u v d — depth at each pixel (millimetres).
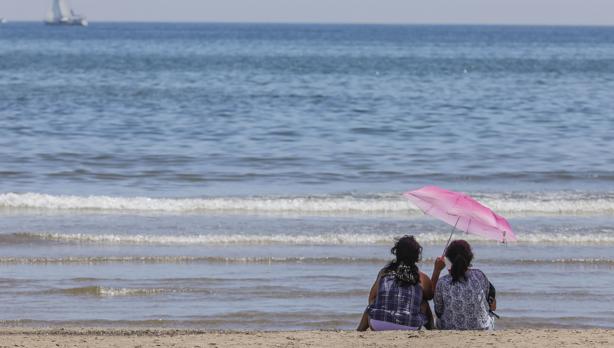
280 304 36250
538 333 26766
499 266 42750
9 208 54719
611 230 50531
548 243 47625
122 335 29047
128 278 39812
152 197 59188
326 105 130375
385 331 26641
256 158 76625
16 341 26531
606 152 81562
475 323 27234
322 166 72812
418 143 87750
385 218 53469
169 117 110750
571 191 62156
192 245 46312
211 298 37000
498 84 181875
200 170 70250
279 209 55469
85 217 52812
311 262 42938
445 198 28047
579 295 38000
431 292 27766
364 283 39406
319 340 26219
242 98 141250
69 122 103250
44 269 41250
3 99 133000
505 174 69312
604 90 165125
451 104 134375
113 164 72688
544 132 97688
